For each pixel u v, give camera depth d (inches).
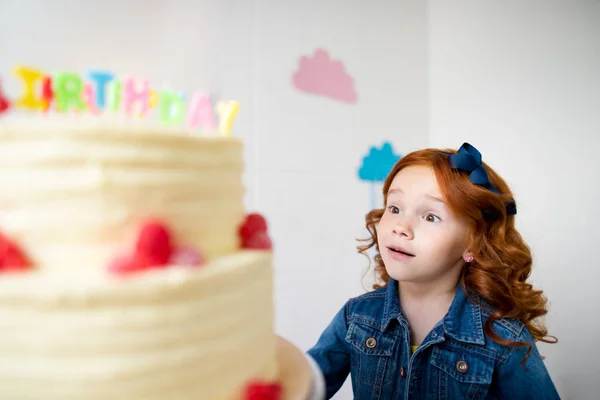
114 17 48.6
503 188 39.7
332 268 70.9
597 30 58.2
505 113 70.1
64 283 17.9
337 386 41.3
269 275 25.6
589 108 59.1
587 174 59.1
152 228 19.8
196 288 19.4
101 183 19.4
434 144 83.8
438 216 34.9
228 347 21.3
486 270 36.5
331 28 69.8
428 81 84.5
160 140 20.4
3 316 17.6
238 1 58.8
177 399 19.3
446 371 35.7
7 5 42.5
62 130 19.2
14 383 17.8
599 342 57.7
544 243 64.0
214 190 23.0
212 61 56.3
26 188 19.5
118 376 17.9
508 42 69.6
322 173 68.9
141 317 18.2
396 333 38.6
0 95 24.2
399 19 79.7
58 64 45.3
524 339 35.7
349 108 72.4
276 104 63.1
